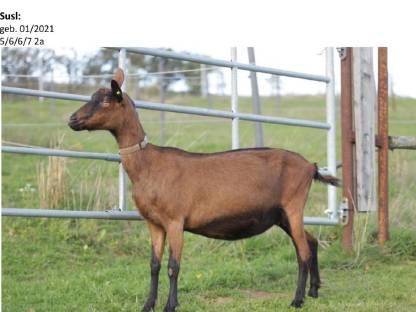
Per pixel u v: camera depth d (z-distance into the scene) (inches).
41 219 278.4
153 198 217.6
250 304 224.2
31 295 230.8
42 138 378.6
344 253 264.1
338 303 223.9
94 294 230.5
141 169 218.7
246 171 223.0
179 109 244.5
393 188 317.4
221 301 228.8
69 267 258.5
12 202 295.7
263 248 272.8
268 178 224.4
